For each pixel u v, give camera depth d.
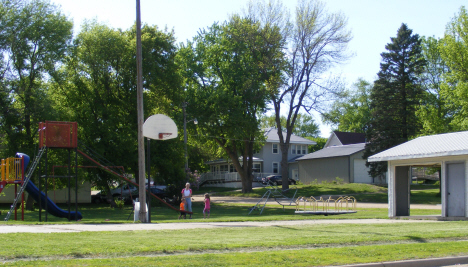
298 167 65.25
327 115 48.62
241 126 47.56
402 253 8.73
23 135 29.48
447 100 40.09
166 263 7.16
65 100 34.97
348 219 18.27
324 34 46.19
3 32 29.42
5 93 28.86
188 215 25.98
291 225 14.37
